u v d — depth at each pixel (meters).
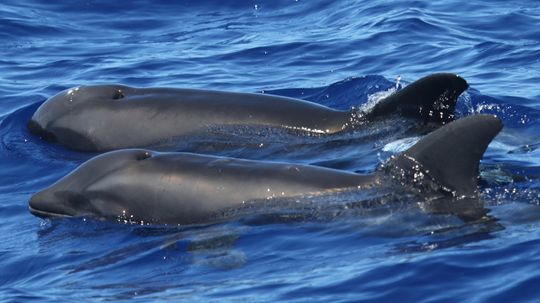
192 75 46.81
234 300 24.61
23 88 45.66
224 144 37.00
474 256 25.41
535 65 45.09
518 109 39.06
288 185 29.62
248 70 47.31
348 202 28.88
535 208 28.08
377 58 47.34
